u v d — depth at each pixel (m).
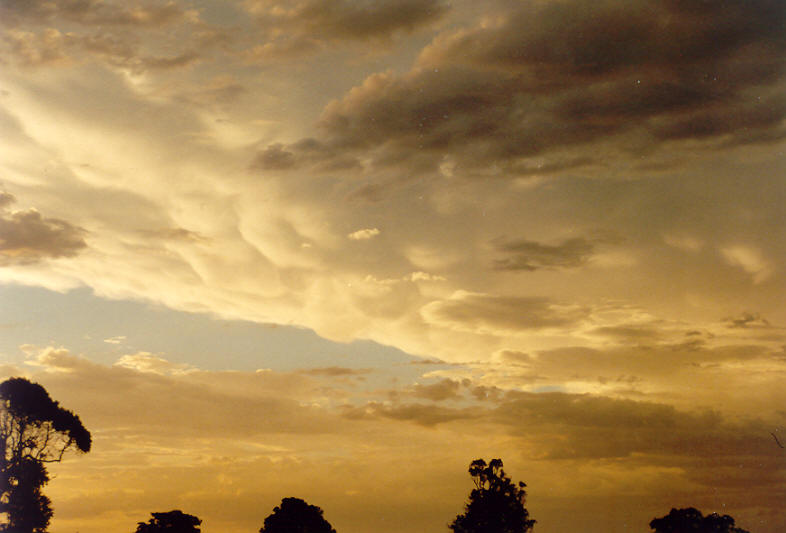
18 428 37.53
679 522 35.00
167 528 37.47
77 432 39.25
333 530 40.00
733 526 35.28
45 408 38.12
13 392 37.38
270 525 39.16
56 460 38.72
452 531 42.31
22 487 36.72
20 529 36.38
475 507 41.91
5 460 36.75
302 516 39.34
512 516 41.66
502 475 42.59
